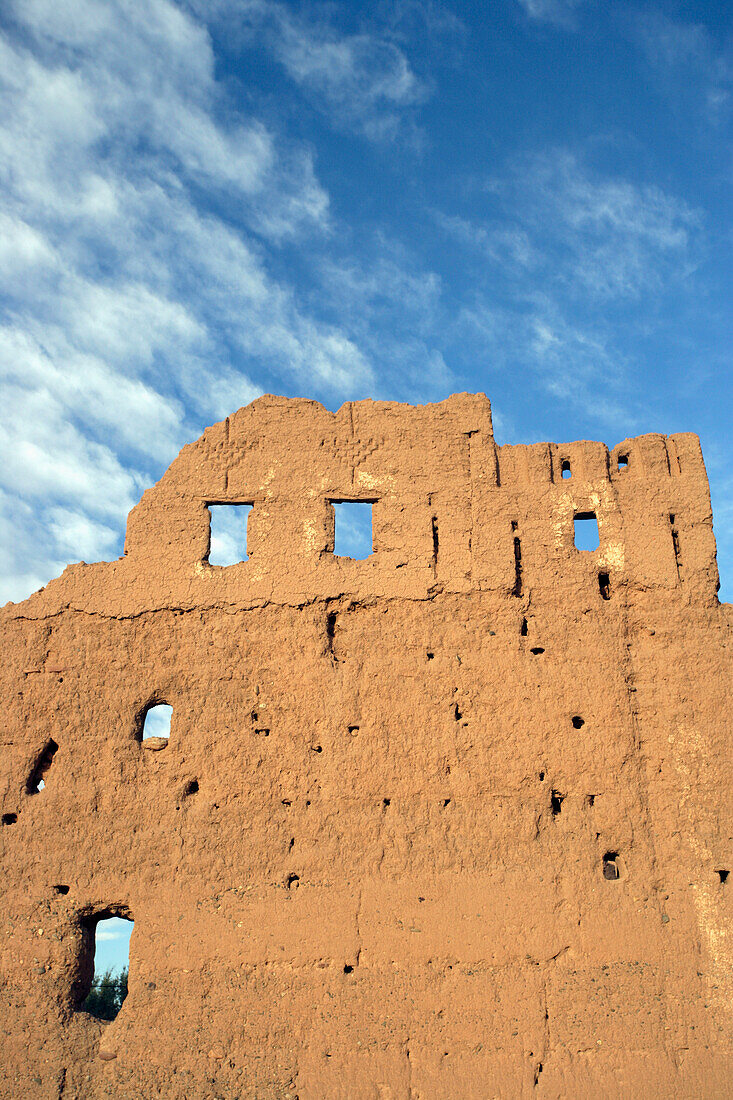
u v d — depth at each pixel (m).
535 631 14.47
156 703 14.41
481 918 12.88
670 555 14.86
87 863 13.40
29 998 12.62
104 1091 12.10
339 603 14.66
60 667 14.46
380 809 13.52
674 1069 12.10
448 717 13.95
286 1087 12.06
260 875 13.23
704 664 14.21
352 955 12.74
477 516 15.12
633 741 13.83
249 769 13.77
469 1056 12.20
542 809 13.49
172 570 14.92
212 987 12.66
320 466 15.48
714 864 13.16
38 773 14.22
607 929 12.83
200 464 15.59
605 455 15.60
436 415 15.80
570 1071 12.09
